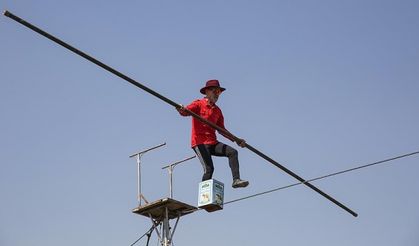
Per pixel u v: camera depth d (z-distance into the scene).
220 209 15.20
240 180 14.16
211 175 14.91
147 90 12.58
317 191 15.14
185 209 18.97
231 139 14.05
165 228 18.73
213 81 14.81
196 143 14.69
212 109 14.77
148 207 18.73
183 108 13.20
